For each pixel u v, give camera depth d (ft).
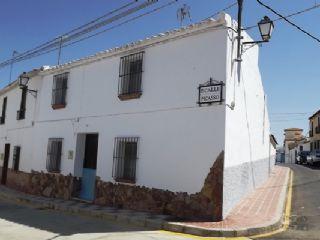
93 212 36.24
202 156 32.09
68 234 27.63
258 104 50.57
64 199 46.14
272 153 91.97
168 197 33.99
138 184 36.88
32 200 45.78
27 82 56.65
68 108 48.19
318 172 87.30
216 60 32.32
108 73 42.86
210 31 32.99
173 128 34.55
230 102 32.40
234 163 34.09
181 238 26.53
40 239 25.94
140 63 38.96
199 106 32.89
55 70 51.01
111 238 26.25
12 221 33.40
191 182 32.48
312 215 35.27
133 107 38.83
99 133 42.65
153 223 30.45
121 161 39.29
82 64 46.65
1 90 69.31
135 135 37.99
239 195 37.22
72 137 46.70
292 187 56.03
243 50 35.37
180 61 34.96
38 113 54.08
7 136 65.51
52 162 49.60
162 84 36.19
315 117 156.04
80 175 46.19
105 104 42.52
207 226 28.45
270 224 29.37
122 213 34.71
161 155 35.14
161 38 36.35
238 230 27.50
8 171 62.80
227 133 31.60
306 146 176.65
